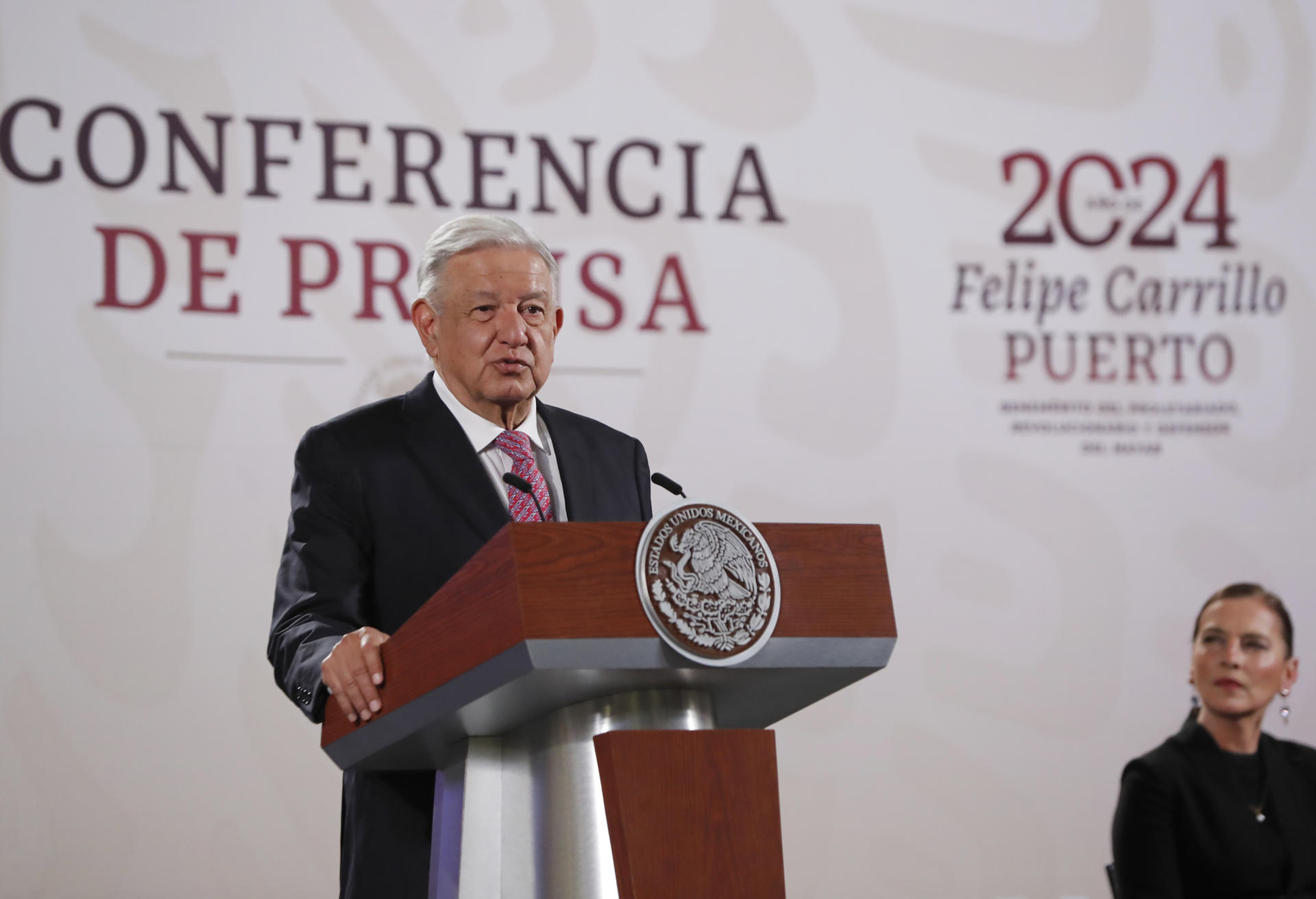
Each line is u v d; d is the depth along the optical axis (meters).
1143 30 15.52
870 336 14.71
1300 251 15.41
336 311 13.69
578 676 4.32
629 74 14.61
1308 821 14.18
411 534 6.14
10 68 13.22
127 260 13.27
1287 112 15.59
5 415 12.79
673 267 14.45
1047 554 14.62
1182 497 14.91
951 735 14.11
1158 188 15.34
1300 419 15.22
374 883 5.61
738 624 4.50
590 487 6.64
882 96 15.08
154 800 12.56
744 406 14.39
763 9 14.95
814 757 13.83
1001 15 15.34
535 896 4.79
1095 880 14.05
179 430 13.17
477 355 6.33
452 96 14.20
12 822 12.26
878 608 4.83
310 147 13.83
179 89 13.59
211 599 12.99
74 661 12.62
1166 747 14.33
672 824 4.31
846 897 13.62
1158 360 15.12
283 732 12.91
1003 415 14.80
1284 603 14.81
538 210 14.27
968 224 15.04
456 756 5.16
